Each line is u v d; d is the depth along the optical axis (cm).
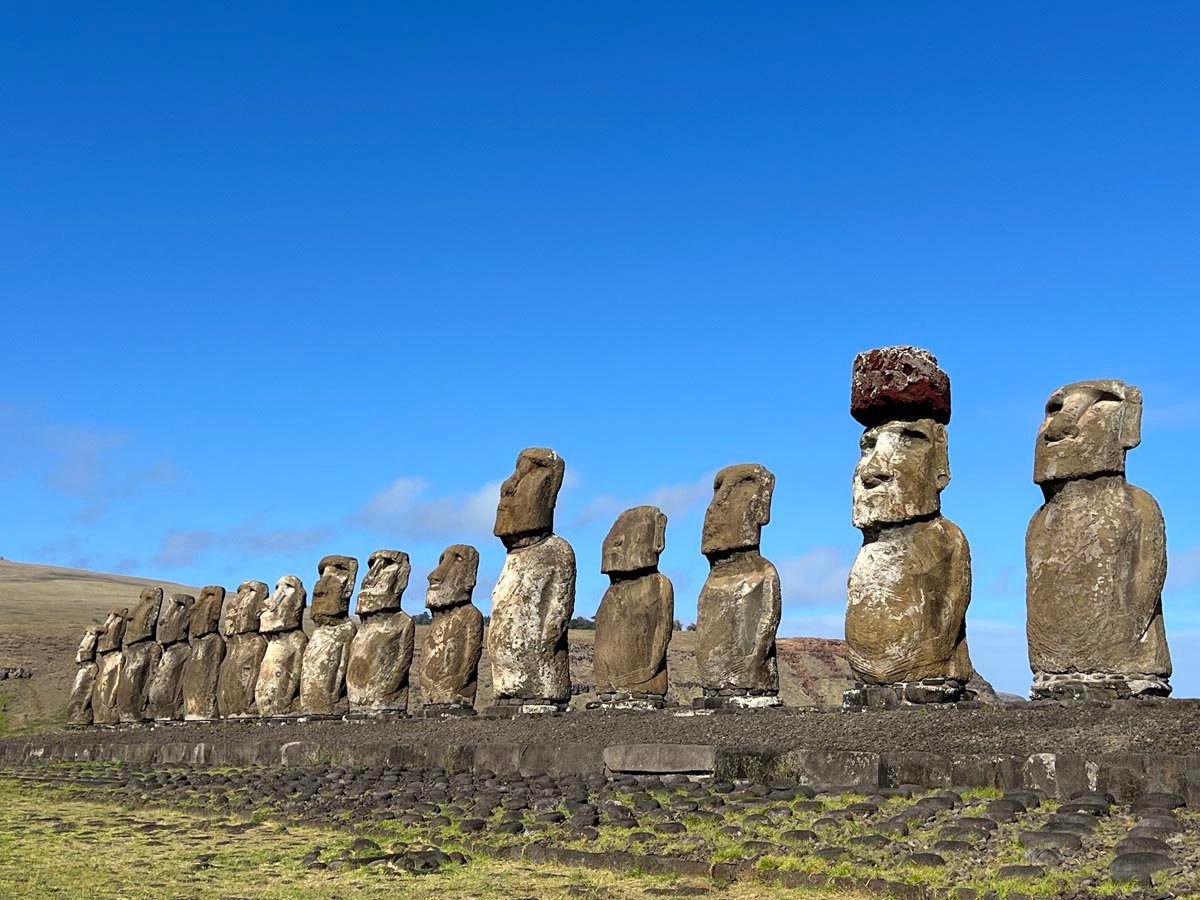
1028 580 1828
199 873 1432
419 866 1408
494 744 2134
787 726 1845
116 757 3180
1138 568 1725
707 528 2412
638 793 1653
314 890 1310
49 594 9569
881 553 1966
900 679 1914
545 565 2689
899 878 1164
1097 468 1766
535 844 1467
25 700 5616
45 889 1340
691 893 1210
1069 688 1742
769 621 2308
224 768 2653
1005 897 1070
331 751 2470
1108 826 1220
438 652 2988
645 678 2509
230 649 3881
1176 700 1605
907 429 1984
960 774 1452
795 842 1316
